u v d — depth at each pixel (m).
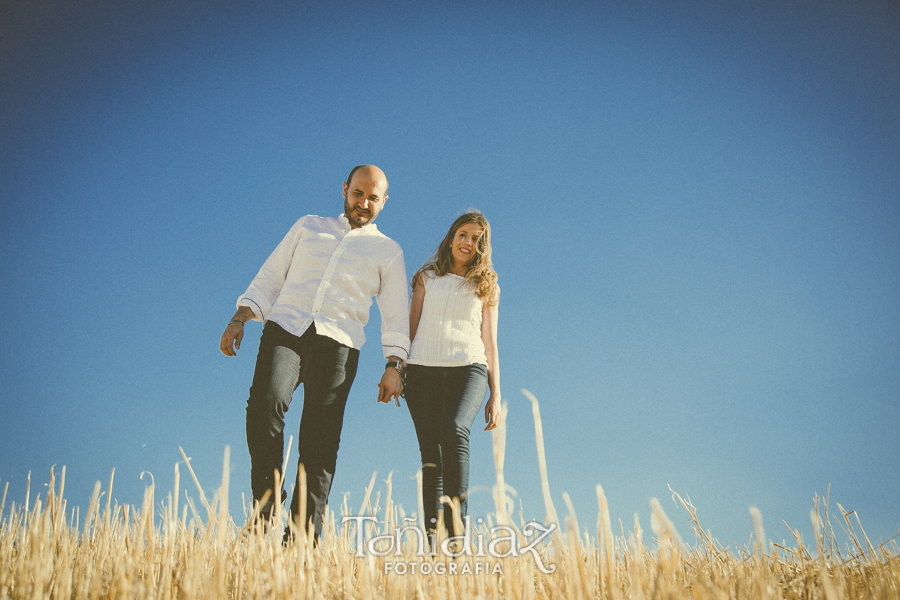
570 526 1.82
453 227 3.83
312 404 3.17
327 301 3.30
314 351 3.21
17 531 2.46
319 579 2.13
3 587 2.00
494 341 3.69
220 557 1.95
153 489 2.15
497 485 1.99
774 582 2.19
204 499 2.14
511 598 1.89
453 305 3.62
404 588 2.05
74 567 2.19
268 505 2.88
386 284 3.57
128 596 1.90
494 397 3.61
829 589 2.03
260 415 3.02
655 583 2.01
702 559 2.62
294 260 3.44
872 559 2.51
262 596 1.90
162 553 2.17
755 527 1.76
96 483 2.30
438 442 3.41
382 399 3.34
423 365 3.54
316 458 3.08
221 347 3.24
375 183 3.56
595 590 1.97
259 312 3.32
